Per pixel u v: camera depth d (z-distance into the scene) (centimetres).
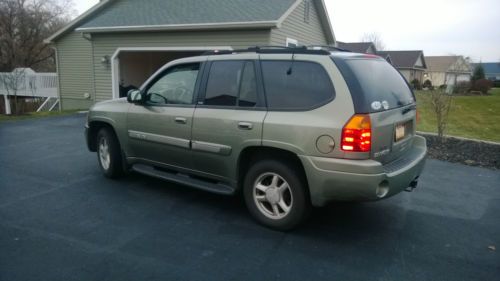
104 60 1412
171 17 1264
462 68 4191
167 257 326
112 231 376
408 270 315
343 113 326
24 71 1828
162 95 470
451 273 312
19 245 342
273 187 380
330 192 335
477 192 529
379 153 342
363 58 381
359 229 393
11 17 3041
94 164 638
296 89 359
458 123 1479
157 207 443
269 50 388
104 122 540
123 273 300
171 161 466
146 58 1667
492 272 315
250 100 386
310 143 337
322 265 318
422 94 2061
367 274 306
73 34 1700
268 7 1172
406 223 413
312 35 1479
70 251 333
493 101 2639
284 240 363
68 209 432
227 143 397
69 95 1784
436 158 738
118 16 1412
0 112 1895
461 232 393
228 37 1144
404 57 4947
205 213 427
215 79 421
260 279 295
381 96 362
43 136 909
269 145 362
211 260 322
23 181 537
